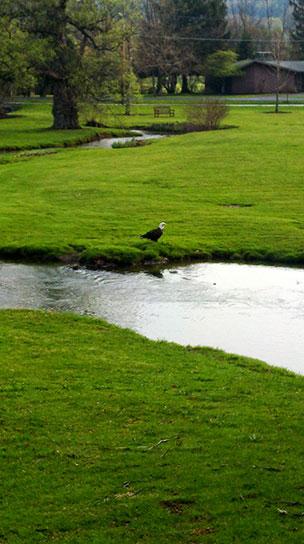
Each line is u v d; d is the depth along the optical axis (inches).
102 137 2628.0
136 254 1021.2
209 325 765.3
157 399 535.5
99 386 560.4
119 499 402.0
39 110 3671.3
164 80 4955.7
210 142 2137.1
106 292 888.3
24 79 2586.1
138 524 380.2
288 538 366.9
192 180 1561.3
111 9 2600.9
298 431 482.9
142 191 1453.0
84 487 413.1
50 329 714.8
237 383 574.2
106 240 1083.3
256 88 4763.8
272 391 559.2
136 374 590.6
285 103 3858.3
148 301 850.1
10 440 468.8
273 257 1032.8
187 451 453.7
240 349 694.5
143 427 488.1
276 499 400.2
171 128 2807.6
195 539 367.6
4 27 2554.1
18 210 1282.0
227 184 1510.8
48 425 490.6
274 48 4667.8
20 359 621.3
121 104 3506.4
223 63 4697.3
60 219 1216.2
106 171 1694.1
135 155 1955.0
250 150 1934.1
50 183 1551.4
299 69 4756.4
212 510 390.6
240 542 364.8
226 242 1085.8
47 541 366.9
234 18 6117.1
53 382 568.1
